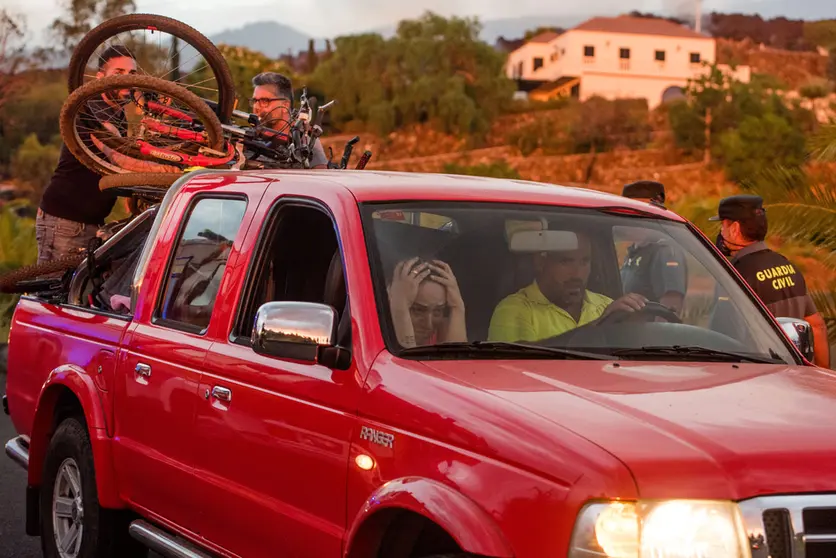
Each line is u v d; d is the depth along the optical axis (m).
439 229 4.87
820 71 183.88
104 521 5.91
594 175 140.38
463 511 3.66
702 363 4.61
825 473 3.54
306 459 4.41
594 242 5.18
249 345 4.90
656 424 3.67
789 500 3.48
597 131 143.62
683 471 3.45
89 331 6.20
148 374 5.50
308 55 164.50
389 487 3.96
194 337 5.27
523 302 4.77
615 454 3.48
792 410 3.93
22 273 7.54
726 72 141.75
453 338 4.58
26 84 91.94
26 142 97.50
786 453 3.57
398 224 4.75
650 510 3.39
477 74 155.50
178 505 5.26
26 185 95.94
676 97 158.88
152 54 8.85
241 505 4.76
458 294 4.66
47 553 6.39
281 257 5.18
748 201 7.91
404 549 4.09
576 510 3.43
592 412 3.74
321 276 5.26
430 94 149.62
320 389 4.39
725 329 5.11
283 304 4.39
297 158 8.57
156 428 5.42
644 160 138.88
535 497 3.53
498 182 5.44
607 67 161.50
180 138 8.26
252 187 5.41
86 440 6.08
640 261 5.30
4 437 10.78
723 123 134.50
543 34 171.75
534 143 146.00
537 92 164.88
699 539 3.41
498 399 3.84
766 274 7.86
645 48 162.00
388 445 4.04
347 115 154.25
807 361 5.06
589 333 4.77
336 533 4.23
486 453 3.70
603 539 3.38
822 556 3.48
